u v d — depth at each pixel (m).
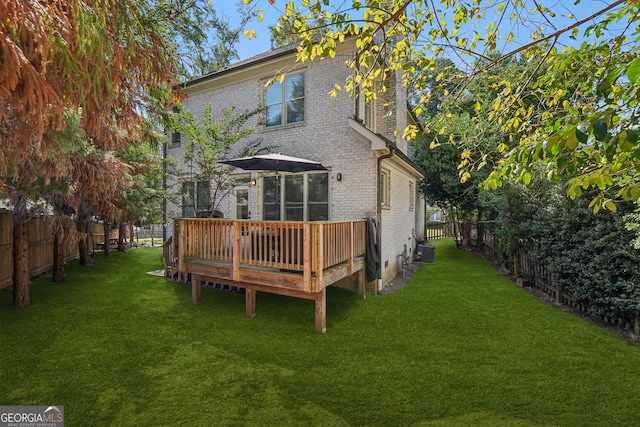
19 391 3.16
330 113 7.75
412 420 2.75
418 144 14.23
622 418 2.75
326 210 7.79
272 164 6.80
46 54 1.82
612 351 4.05
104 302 6.23
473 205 14.27
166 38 3.89
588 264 5.18
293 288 4.94
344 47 7.51
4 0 1.59
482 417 2.78
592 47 2.58
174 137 10.84
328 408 2.92
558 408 2.90
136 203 9.63
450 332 4.73
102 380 3.38
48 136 2.89
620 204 4.58
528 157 2.04
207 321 5.23
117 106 3.44
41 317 5.30
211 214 7.93
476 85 4.71
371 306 6.11
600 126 1.47
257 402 3.01
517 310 5.79
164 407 2.93
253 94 9.02
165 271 8.46
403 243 10.29
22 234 5.89
